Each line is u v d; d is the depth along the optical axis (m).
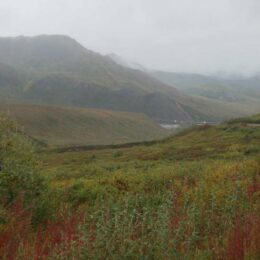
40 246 8.77
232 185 13.06
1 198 12.96
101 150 106.12
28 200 13.17
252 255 7.11
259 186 12.59
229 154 38.00
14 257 7.80
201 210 10.01
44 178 15.20
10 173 13.36
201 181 15.34
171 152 56.94
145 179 19.86
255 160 19.55
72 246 7.52
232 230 8.55
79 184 20.44
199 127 94.00
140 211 10.80
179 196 12.88
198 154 46.06
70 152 111.12
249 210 9.88
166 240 7.64
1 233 9.67
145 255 7.46
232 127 74.94
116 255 7.38
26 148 15.61
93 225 9.16
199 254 7.75
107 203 11.27
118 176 21.47
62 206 14.10
